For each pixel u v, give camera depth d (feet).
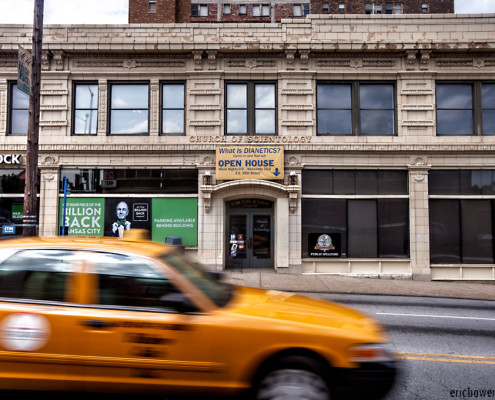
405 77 46.39
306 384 9.82
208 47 45.65
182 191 46.01
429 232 45.34
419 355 17.24
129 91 47.09
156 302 10.47
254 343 10.03
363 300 31.83
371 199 45.85
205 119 46.11
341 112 47.16
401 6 114.32
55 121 45.68
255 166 45.27
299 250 44.96
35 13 30.53
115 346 9.97
